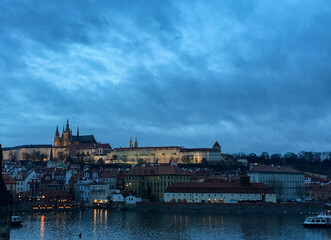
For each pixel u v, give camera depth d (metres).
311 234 194.75
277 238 185.00
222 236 189.88
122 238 186.38
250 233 197.50
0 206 160.62
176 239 183.38
